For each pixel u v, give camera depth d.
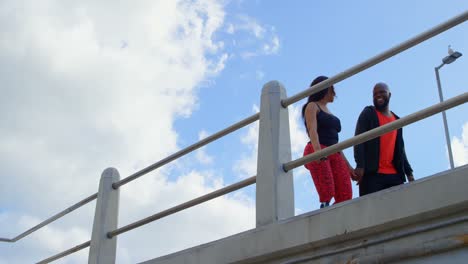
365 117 4.84
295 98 4.63
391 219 3.46
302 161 4.39
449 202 3.22
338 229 3.72
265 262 4.17
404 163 4.95
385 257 3.47
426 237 3.33
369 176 4.72
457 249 3.20
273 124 4.64
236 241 4.36
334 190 4.84
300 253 3.97
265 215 4.37
